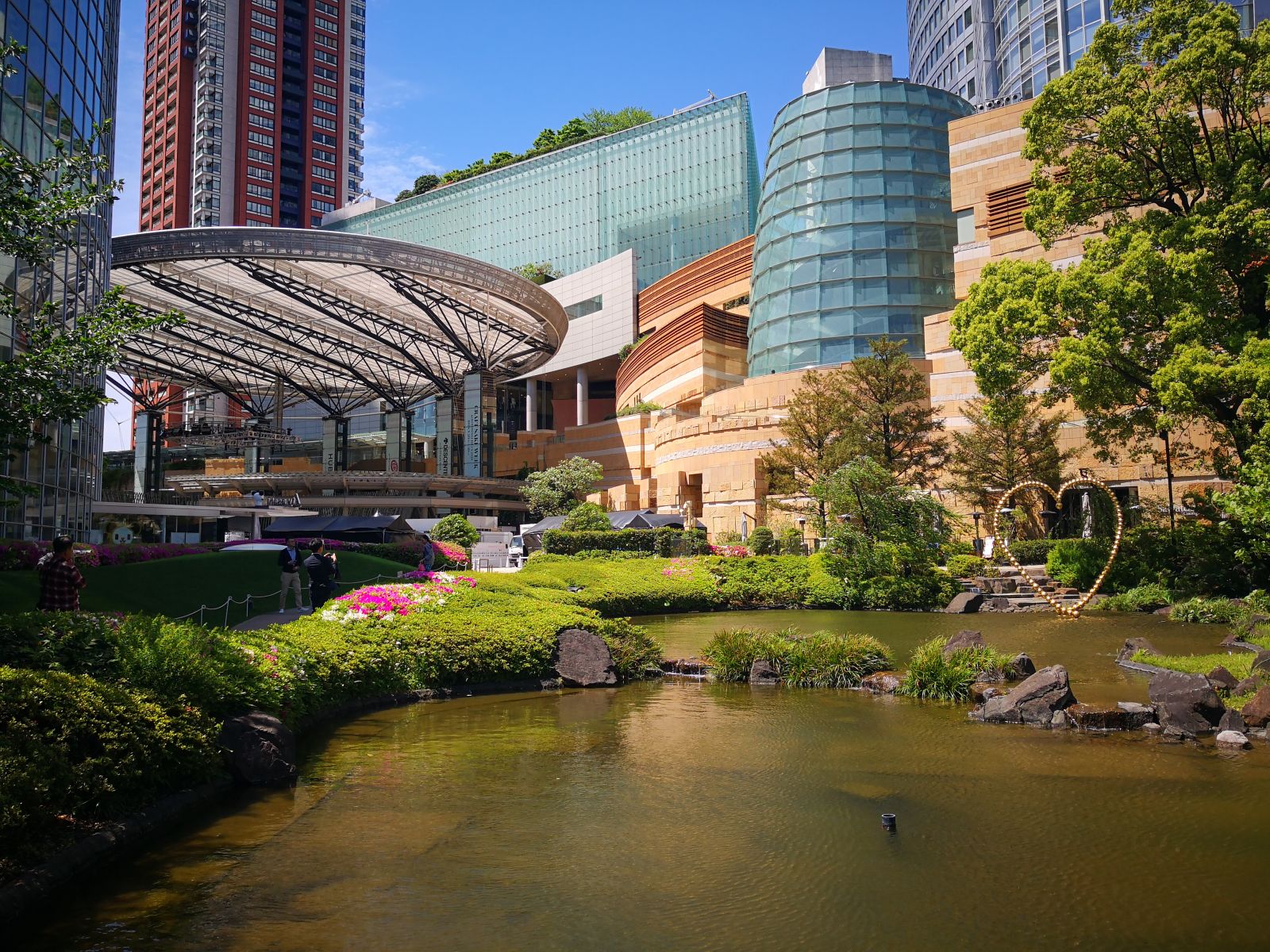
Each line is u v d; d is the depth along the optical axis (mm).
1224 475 28953
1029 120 29094
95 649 10188
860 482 34031
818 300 60094
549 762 10578
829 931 5887
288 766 9945
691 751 10961
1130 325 26500
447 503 83000
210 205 147875
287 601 26594
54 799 7430
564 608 19031
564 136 134125
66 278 32750
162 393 131875
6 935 6004
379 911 6332
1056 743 11039
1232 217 24438
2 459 13039
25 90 27953
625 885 6746
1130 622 24453
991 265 30062
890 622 26203
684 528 51125
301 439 123688
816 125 63406
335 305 73000
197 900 6590
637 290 109812
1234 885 6520
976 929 5879
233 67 151750
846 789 9219
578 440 87125
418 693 15000
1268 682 12484
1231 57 24516
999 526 34094
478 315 75438
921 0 93375
